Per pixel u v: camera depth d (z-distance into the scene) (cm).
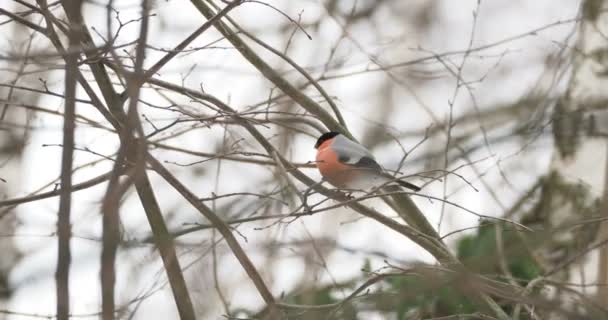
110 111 954
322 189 1065
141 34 797
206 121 1037
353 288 1157
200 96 1038
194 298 1023
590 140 1302
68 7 812
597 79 1316
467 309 1080
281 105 1461
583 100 1313
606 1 1348
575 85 1332
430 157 1440
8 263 1219
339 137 1130
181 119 984
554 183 1312
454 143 1266
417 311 1045
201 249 1018
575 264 1179
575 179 1294
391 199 1195
